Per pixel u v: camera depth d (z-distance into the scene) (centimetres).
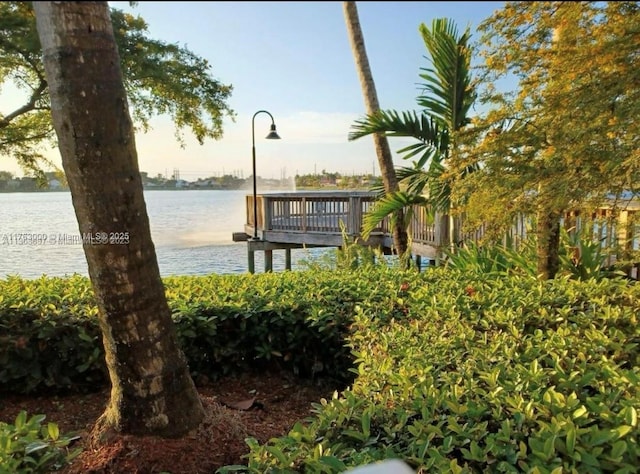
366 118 475
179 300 295
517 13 230
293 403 262
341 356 277
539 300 271
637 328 228
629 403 136
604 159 223
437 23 440
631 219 307
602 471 112
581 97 227
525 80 262
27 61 315
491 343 204
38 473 137
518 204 284
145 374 161
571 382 158
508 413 140
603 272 405
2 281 350
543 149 262
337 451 130
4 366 262
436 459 117
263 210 885
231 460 170
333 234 830
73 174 144
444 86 462
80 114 139
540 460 113
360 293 309
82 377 278
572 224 469
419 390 154
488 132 293
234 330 288
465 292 298
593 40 231
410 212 528
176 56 381
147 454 159
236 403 257
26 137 384
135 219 153
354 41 448
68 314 274
